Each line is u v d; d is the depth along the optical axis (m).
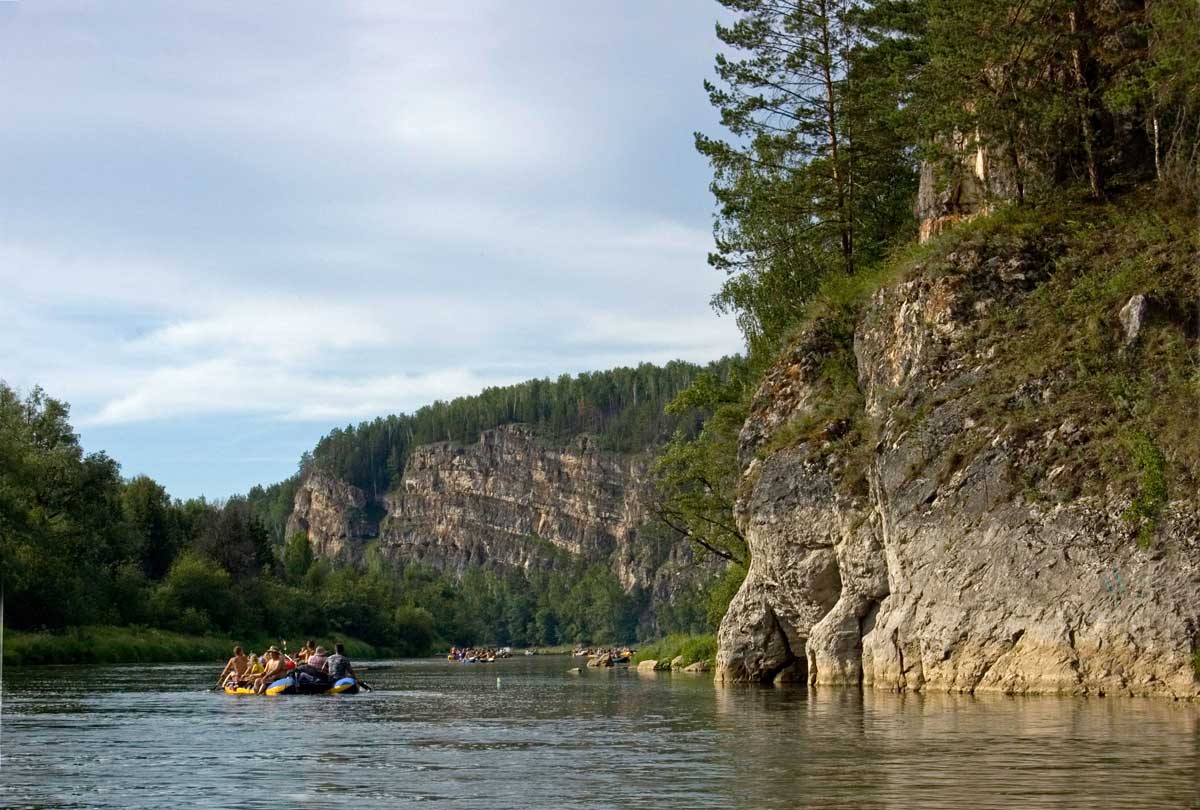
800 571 36.06
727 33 46.88
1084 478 27.67
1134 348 29.69
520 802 13.34
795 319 50.19
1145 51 35.12
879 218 48.47
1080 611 26.42
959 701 26.05
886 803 12.56
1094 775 14.09
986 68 36.47
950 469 30.38
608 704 30.84
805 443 37.00
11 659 74.38
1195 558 25.14
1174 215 32.53
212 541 136.38
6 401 99.44
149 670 65.00
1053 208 35.28
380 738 21.56
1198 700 23.95
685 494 55.38
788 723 22.34
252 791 14.67
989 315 33.09
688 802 13.07
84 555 100.25
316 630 137.62
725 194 50.78
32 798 14.42
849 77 46.31
